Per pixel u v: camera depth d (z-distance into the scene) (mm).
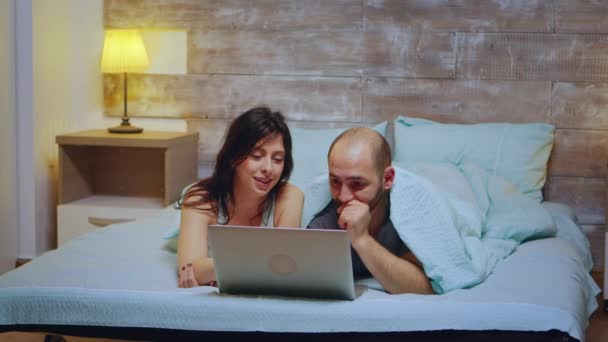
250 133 2131
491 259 2305
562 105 3477
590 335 2877
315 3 3570
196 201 2232
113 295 1957
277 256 1829
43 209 3605
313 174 3166
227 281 1918
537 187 3303
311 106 3621
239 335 1885
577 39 3445
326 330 1841
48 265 2242
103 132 3604
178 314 1902
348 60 3572
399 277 2004
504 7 3471
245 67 3650
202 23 3658
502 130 3361
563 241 2738
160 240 2605
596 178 3494
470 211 2539
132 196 3770
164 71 3730
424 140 3332
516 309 1862
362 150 1961
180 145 3494
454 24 3502
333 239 1753
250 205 2219
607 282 3119
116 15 3715
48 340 2541
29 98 3486
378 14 3537
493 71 3500
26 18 3447
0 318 1984
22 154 3525
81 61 3775
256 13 3615
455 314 1844
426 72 3533
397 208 2041
